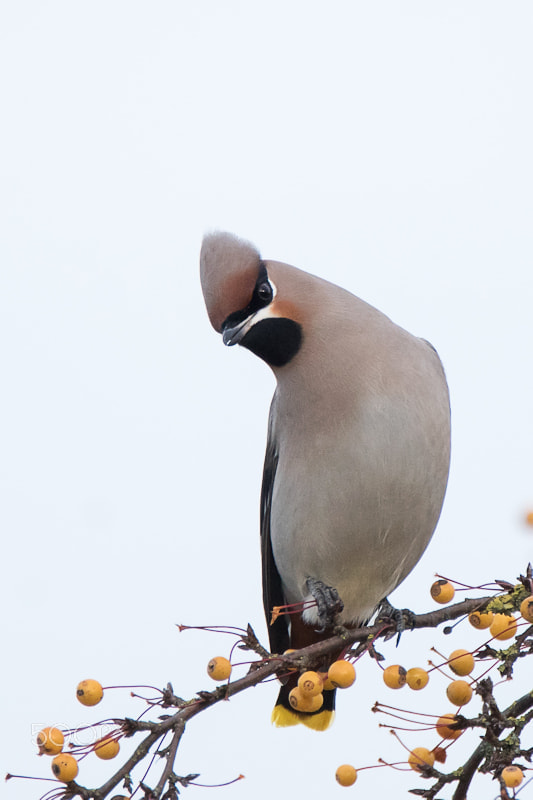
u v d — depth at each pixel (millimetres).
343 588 10242
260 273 9562
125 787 5402
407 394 9359
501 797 5414
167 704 5742
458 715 5969
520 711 6074
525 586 6586
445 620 7363
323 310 9508
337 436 9367
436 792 6070
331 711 9789
